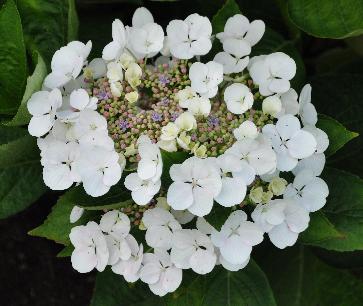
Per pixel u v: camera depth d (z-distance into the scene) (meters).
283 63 0.39
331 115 0.50
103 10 0.53
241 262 0.37
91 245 0.39
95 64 0.41
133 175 0.36
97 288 0.46
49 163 0.39
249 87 0.40
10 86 0.43
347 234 0.40
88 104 0.39
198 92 0.38
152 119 0.38
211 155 0.37
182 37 0.40
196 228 0.40
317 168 0.38
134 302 0.47
